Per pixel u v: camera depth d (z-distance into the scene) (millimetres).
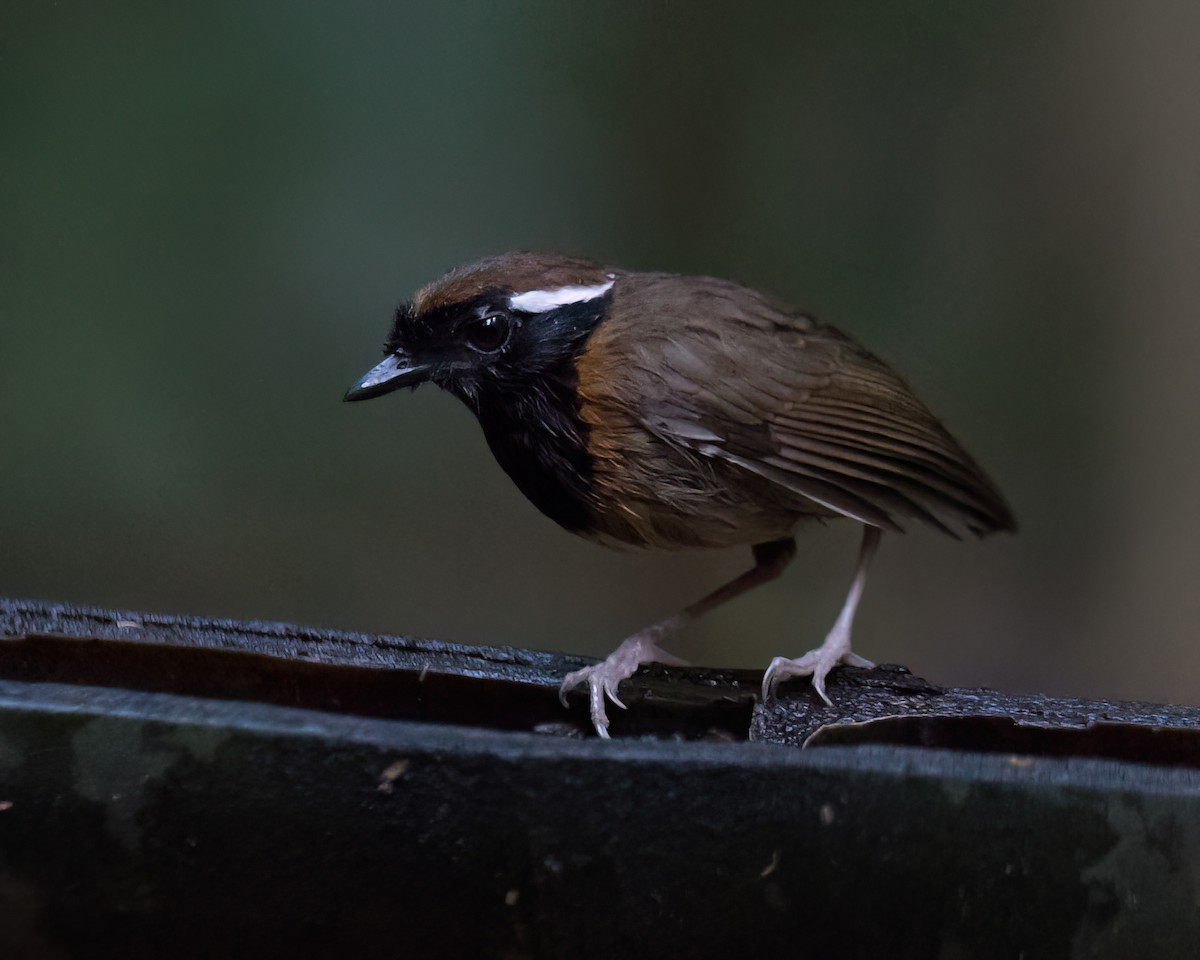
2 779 4250
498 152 14414
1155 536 12758
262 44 13922
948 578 13617
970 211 13641
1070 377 13148
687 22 14500
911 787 4234
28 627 5680
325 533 13977
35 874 4324
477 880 4309
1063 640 13016
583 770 4223
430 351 6566
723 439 6555
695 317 6684
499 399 6633
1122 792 4246
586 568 14414
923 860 4277
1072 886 4309
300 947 4398
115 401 13688
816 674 5996
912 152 13945
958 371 13555
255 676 5508
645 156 14594
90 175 13656
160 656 5434
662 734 5922
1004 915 4320
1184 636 12625
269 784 4250
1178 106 12523
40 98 13438
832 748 4355
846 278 14156
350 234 14148
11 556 13219
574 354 6531
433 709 5703
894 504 6809
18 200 13484
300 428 13992
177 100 13727
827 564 14109
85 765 4250
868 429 6789
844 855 4270
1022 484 13258
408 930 4371
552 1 14453
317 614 13680
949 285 13766
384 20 14078
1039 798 4246
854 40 14195
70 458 13547
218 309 13922
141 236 13727
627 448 6562
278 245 14023
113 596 13414
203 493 13773
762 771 4223
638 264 14633
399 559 14086
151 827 4293
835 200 14266
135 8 13570
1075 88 13039
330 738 4223
